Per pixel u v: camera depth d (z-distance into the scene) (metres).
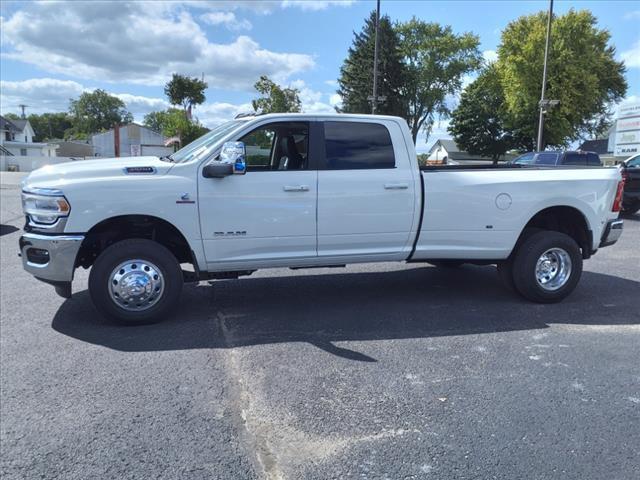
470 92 56.94
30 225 5.16
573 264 6.12
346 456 3.07
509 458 3.04
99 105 125.06
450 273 7.71
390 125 5.72
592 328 5.30
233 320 5.51
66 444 3.19
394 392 3.85
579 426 3.39
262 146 5.92
